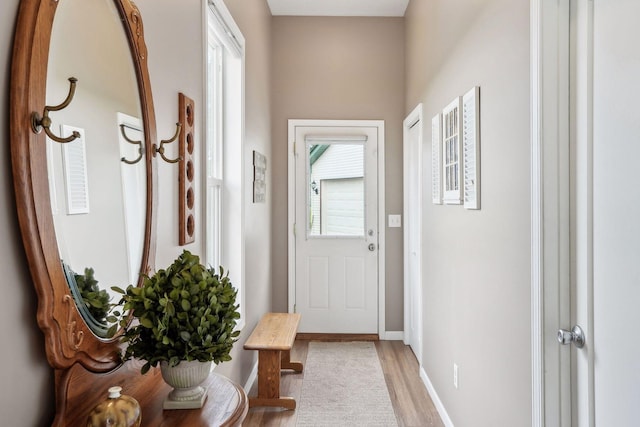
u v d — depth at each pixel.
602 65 1.16
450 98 2.33
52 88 0.79
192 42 1.67
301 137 3.92
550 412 1.33
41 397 0.78
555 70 1.32
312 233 3.95
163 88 1.39
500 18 1.64
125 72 1.08
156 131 1.26
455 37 2.23
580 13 1.26
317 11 3.81
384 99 3.90
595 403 1.21
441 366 2.51
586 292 1.24
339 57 3.91
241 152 2.52
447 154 2.35
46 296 0.75
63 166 0.82
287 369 3.19
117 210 1.02
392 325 3.91
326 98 3.91
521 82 1.47
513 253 1.54
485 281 1.82
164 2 1.40
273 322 3.06
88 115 0.91
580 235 1.27
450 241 2.32
